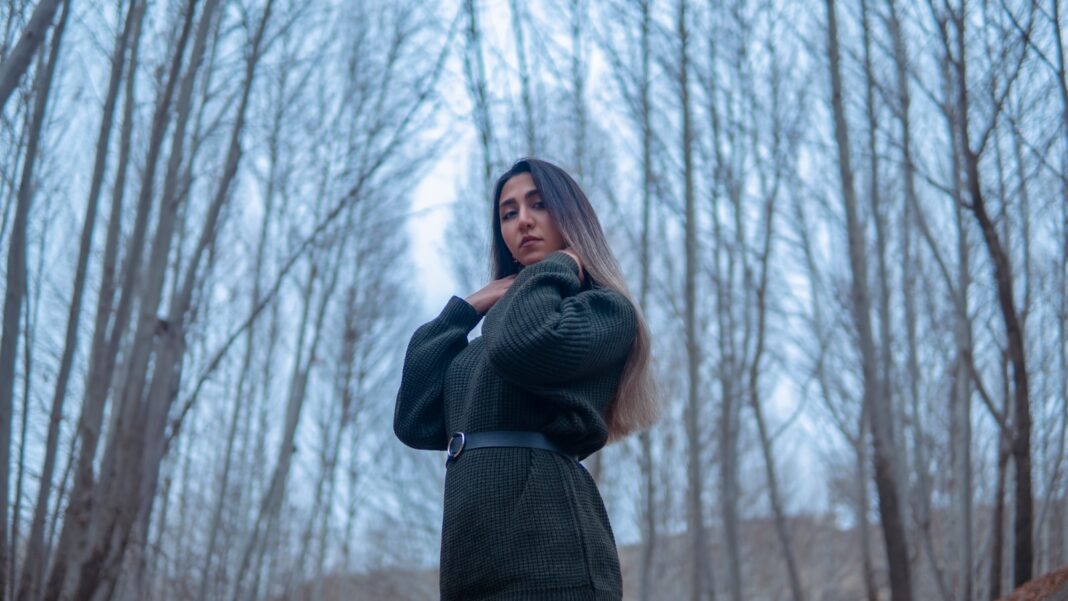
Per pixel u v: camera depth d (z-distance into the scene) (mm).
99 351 5707
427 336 2010
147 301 5855
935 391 11812
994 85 6016
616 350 1857
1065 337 8055
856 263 7801
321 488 15812
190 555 11711
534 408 1754
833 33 7629
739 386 11461
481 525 1680
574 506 1715
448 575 1708
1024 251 7781
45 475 5340
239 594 10828
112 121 5707
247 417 15195
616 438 2047
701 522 10570
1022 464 5145
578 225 2010
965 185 7137
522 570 1641
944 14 5637
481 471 1715
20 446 5227
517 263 2232
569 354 1700
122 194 6020
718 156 10711
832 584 24781
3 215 5309
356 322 16500
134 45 6055
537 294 1770
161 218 5930
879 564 22703
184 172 6797
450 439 1848
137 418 5727
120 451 5613
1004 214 7223
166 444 5895
